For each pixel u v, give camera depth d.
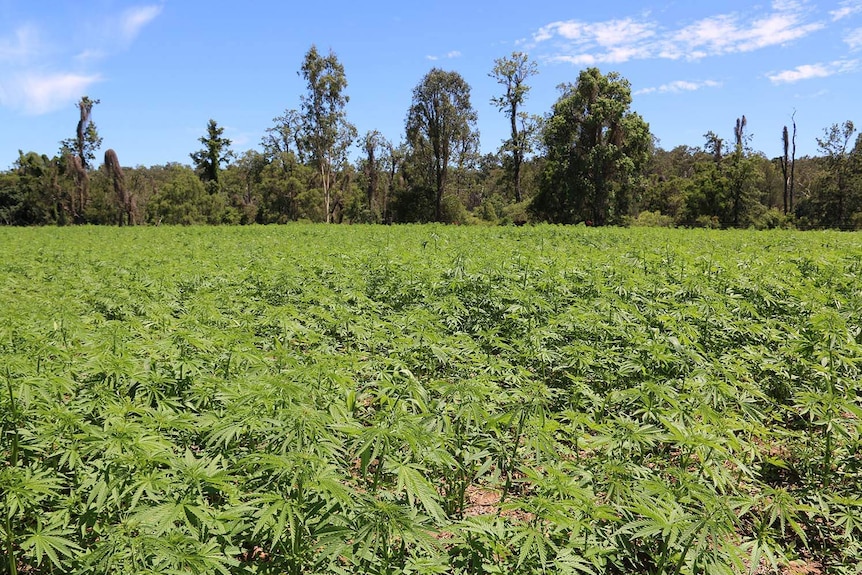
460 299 9.98
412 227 38.50
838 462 5.40
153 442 3.67
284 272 11.70
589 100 54.88
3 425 3.99
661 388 4.79
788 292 9.55
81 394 4.77
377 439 3.42
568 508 3.39
